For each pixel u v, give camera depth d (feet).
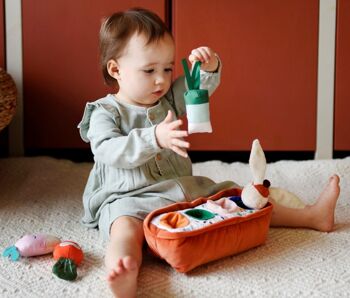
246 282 3.09
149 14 3.76
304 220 3.82
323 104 5.81
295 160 5.93
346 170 5.23
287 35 5.68
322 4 5.62
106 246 3.61
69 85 5.74
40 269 3.29
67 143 5.84
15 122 5.79
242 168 5.42
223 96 5.78
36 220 4.11
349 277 3.14
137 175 3.69
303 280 3.11
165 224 3.19
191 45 5.66
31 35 5.64
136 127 3.79
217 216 3.29
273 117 5.83
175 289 3.03
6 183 4.98
